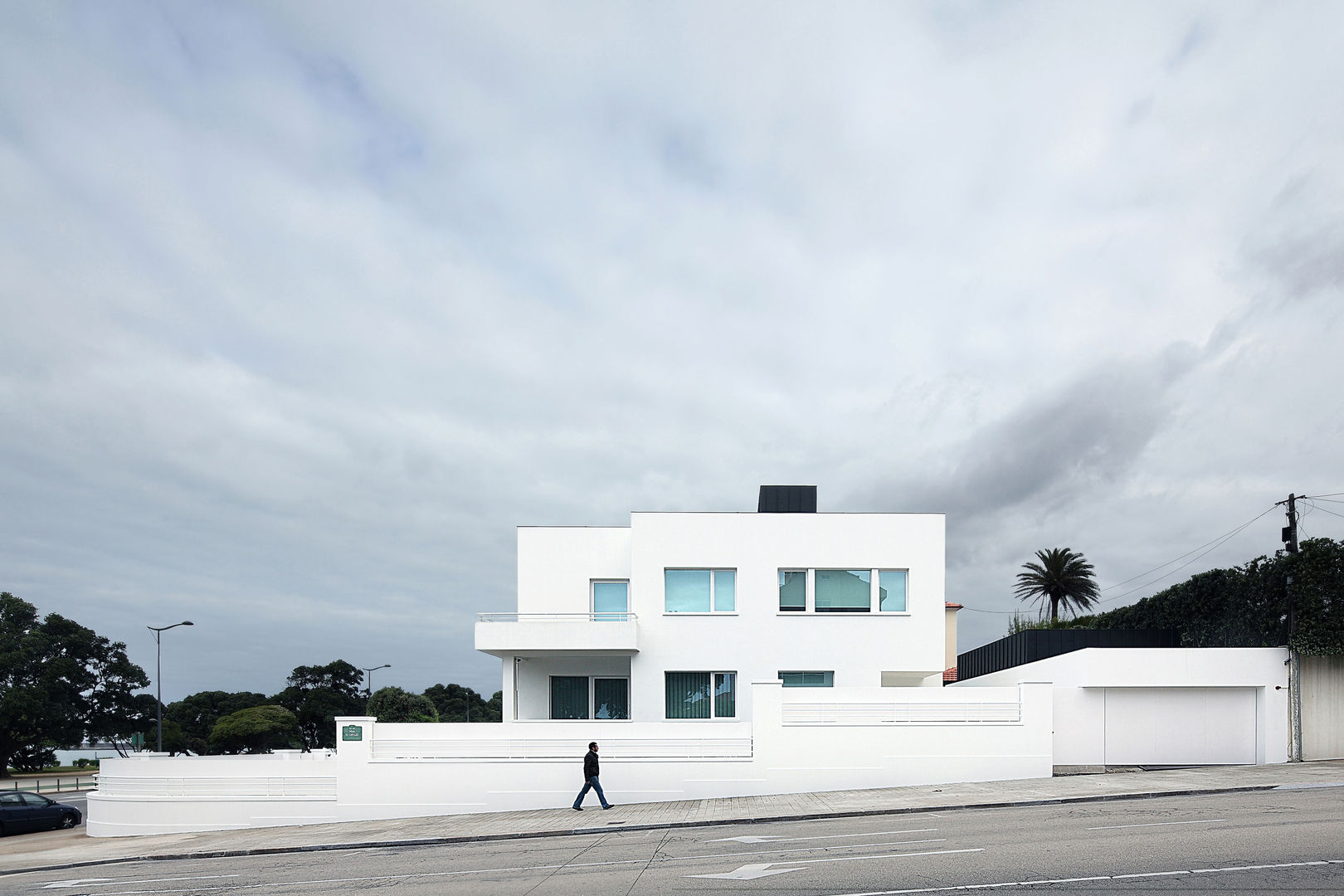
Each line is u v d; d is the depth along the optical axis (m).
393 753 21.41
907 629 26.03
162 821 22.61
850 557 26.41
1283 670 22.16
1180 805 15.60
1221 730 22.23
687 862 12.43
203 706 79.12
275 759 22.53
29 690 56.22
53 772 65.50
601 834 16.50
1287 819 13.45
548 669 27.12
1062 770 21.53
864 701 20.89
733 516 26.59
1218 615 24.98
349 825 20.70
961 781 20.52
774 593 26.25
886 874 10.69
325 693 73.81
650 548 26.50
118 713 63.19
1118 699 22.48
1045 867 10.60
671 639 26.08
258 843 18.45
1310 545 22.12
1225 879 9.62
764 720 20.83
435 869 13.44
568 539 28.17
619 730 21.09
